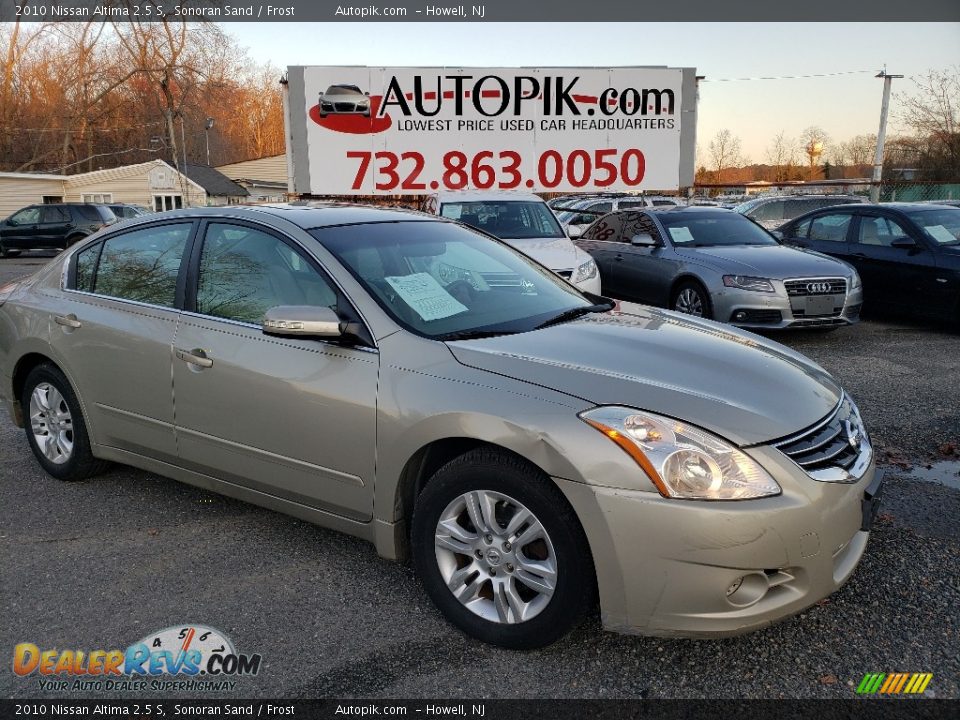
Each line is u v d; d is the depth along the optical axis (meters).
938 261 8.35
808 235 10.10
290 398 3.17
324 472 3.14
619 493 2.46
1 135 43.78
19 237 24.19
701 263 8.30
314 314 3.00
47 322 4.19
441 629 2.91
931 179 30.06
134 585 3.24
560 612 2.60
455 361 2.88
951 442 4.91
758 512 2.41
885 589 3.13
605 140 14.30
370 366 3.01
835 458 2.70
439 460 3.01
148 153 49.25
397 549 3.04
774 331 8.83
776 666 2.67
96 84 46.47
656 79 14.24
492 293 3.57
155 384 3.68
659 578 2.44
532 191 14.30
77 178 35.72
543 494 2.58
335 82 13.55
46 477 4.45
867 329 8.93
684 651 2.75
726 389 2.74
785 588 2.53
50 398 4.33
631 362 2.88
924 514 3.84
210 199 39.66
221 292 3.56
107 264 4.12
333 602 3.10
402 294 3.25
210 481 3.64
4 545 3.60
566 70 13.98
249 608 3.06
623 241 10.00
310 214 3.70
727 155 57.62
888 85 26.98
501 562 2.73
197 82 46.94
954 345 7.87
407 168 13.92
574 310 3.61
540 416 2.60
